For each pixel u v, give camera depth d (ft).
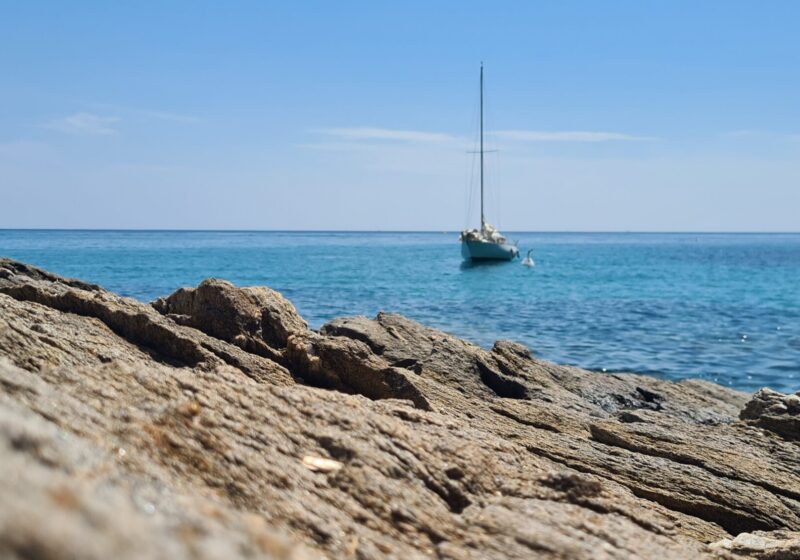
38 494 8.06
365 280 243.19
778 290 230.07
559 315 155.53
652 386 67.51
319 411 22.22
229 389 22.07
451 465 21.38
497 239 318.65
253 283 224.33
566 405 55.52
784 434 49.62
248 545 9.72
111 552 7.61
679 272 318.24
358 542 16.93
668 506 36.60
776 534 31.12
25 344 29.50
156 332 45.21
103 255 400.88
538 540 18.24
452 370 57.52
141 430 18.01
